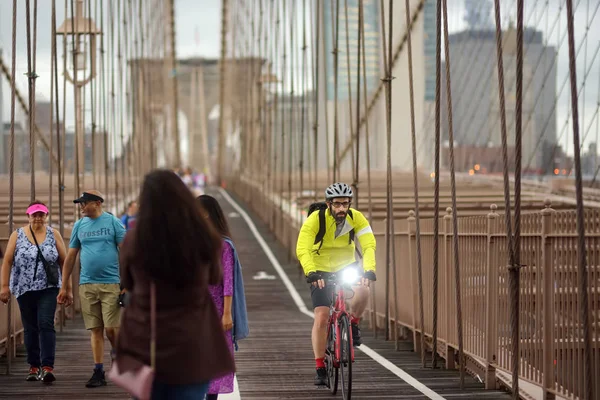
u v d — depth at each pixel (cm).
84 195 852
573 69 574
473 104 4069
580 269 582
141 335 412
